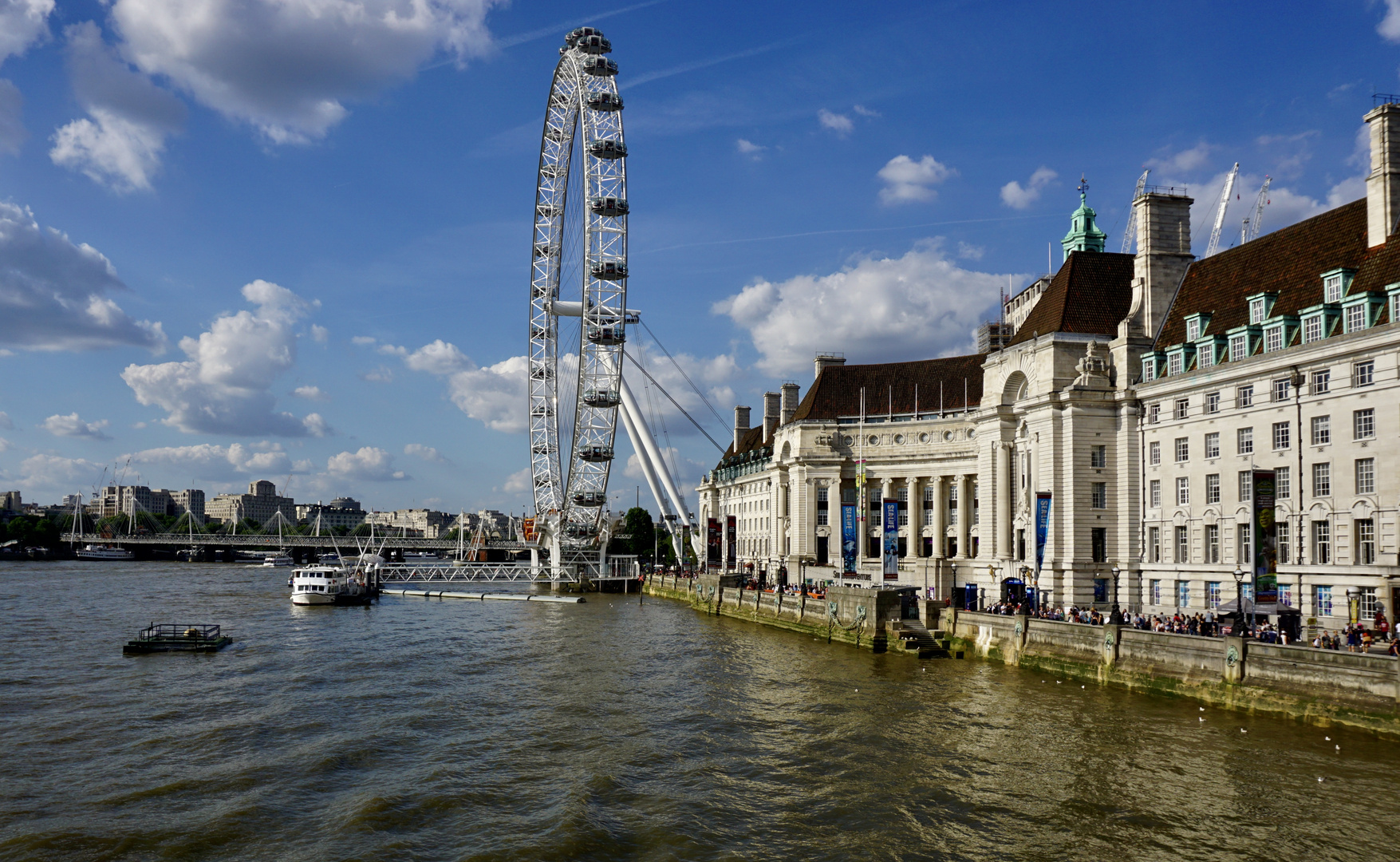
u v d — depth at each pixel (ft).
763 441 566.36
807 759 151.53
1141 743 155.02
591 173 462.60
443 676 229.25
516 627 346.95
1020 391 304.71
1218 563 227.81
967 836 117.60
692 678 224.74
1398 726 146.30
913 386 454.81
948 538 422.41
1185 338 252.21
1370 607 185.78
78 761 151.02
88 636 295.28
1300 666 162.30
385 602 467.52
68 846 114.93
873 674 227.20
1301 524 203.00
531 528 587.27
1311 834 115.65
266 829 120.57
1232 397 224.74
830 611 297.12
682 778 142.20
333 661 251.80
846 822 122.83
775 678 223.92
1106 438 264.52
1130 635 196.85
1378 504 186.19
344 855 111.96
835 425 450.30
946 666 237.25
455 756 154.10
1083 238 436.35
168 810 127.95
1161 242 269.85
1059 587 263.08
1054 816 123.75
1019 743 157.17
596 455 497.46
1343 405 195.52
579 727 173.88
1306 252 228.02
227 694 203.82
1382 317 190.49
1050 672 217.97
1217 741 153.58
